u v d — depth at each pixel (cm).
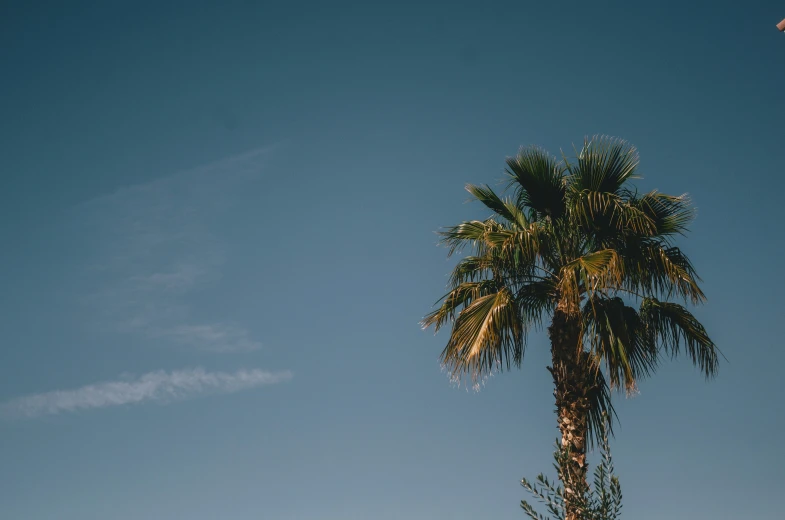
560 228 1515
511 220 1620
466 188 1630
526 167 1523
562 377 1436
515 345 1495
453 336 1456
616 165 1498
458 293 1534
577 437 1395
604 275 1382
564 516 1059
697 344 1502
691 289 1453
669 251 1516
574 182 1524
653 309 1517
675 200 1513
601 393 1501
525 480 1084
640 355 1491
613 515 1045
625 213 1452
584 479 1354
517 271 1529
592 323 1452
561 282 1423
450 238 1641
